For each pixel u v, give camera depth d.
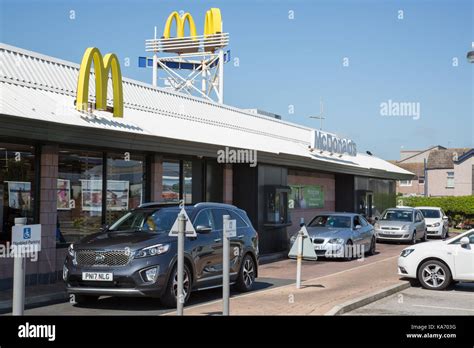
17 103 11.12
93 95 15.02
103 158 14.34
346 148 28.33
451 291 12.74
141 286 9.46
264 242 20.39
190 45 31.33
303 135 27.55
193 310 9.44
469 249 12.66
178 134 15.39
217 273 11.14
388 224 26.42
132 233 10.38
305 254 12.15
